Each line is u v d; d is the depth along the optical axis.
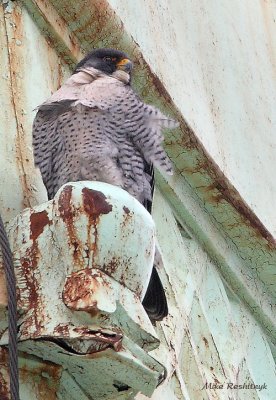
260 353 13.34
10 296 7.78
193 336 11.87
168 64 13.13
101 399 8.46
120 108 10.67
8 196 9.39
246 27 16.12
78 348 7.96
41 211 8.30
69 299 7.90
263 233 13.42
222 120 14.18
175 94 12.93
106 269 8.07
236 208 13.18
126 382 8.23
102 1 11.42
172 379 10.57
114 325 7.96
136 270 8.17
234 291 13.50
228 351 12.34
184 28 14.16
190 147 12.54
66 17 11.38
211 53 14.70
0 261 8.14
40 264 8.15
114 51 11.41
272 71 16.34
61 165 10.25
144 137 10.72
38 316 7.96
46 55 11.01
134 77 11.90
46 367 8.25
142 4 13.02
